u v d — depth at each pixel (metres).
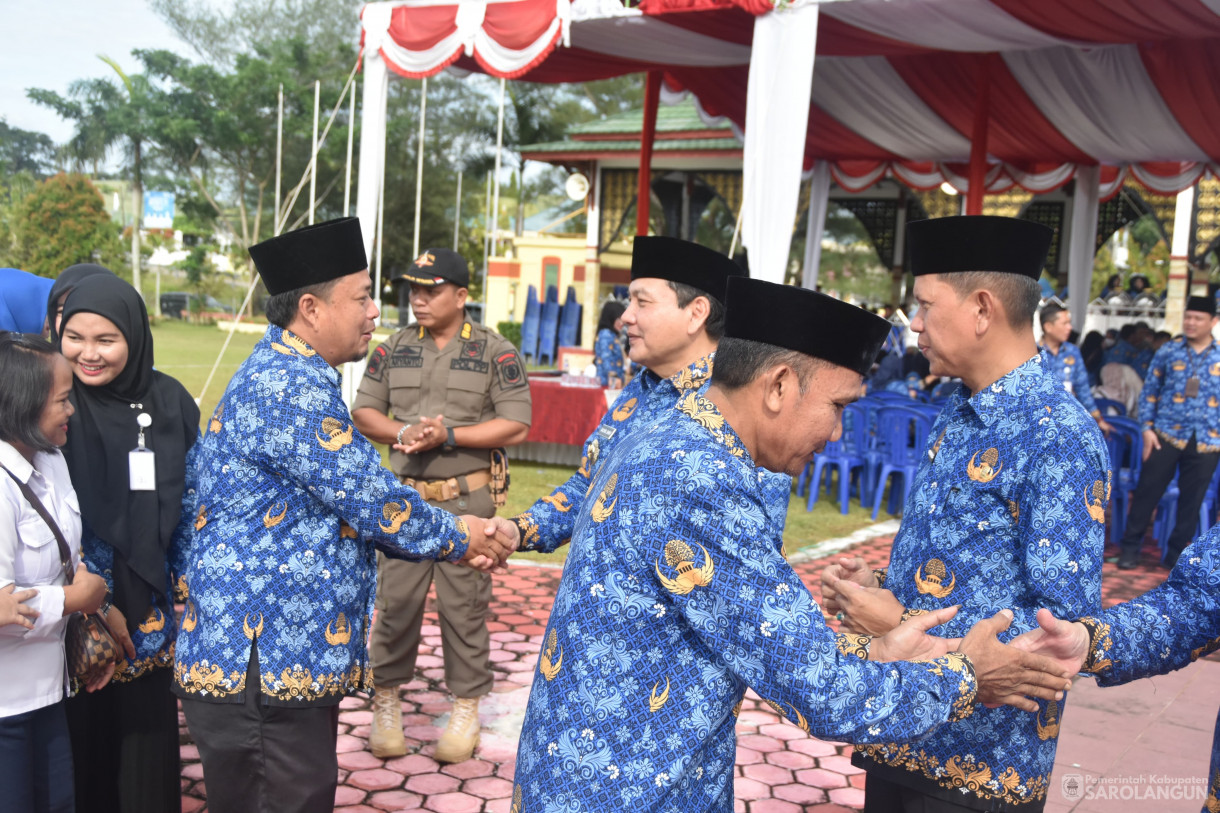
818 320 1.42
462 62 9.13
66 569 2.23
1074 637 1.61
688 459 1.38
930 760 1.86
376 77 8.30
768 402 1.46
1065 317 7.14
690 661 1.39
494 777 3.34
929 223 1.95
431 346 3.59
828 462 8.25
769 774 3.53
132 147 36.66
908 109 11.30
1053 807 3.22
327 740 2.23
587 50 9.07
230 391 2.19
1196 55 8.26
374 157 8.38
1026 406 1.84
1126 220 18.17
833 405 1.46
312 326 2.22
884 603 1.89
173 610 2.60
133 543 2.45
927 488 1.95
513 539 2.36
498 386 3.55
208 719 2.13
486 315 23.19
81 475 2.40
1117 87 9.57
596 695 1.38
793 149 6.47
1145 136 11.18
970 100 10.62
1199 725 4.01
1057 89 9.98
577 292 22.59
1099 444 1.78
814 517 8.01
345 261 2.22
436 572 3.42
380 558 3.44
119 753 2.53
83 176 32.56
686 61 9.62
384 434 3.56
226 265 34.75
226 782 2.16
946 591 1.87
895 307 19.78
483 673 3.48
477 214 37.53
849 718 1.33
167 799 2.60
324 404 2.14
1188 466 6.68
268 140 34.88
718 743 1.45
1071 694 4.34
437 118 36.16
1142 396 6.85
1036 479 1.78
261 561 2.12
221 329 28.44
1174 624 1.73
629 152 18.02
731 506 1.35
